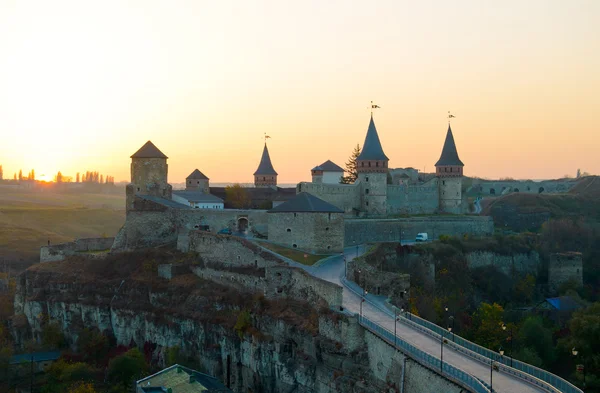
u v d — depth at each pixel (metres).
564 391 51.75
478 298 123.81
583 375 89.31
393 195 160.12
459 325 106.62
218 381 87.38
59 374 101.25
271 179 198.00
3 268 188.00
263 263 102.50
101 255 128.75
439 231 146.88
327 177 184.38
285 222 114.25
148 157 136.75
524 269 140.38
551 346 98.88
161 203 130.62
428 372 57.97
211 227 129.38
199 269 114.50
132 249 129.75
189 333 104.44
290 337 86.06
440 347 62.81
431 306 100.25
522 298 130.00
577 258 136.50
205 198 154.75
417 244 126.38
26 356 109.38
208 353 100.19
